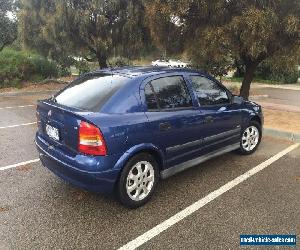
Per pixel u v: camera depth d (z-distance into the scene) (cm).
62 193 462
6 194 457
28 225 383
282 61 897
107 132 381
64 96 461
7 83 1558
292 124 861
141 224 388
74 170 392
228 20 882
